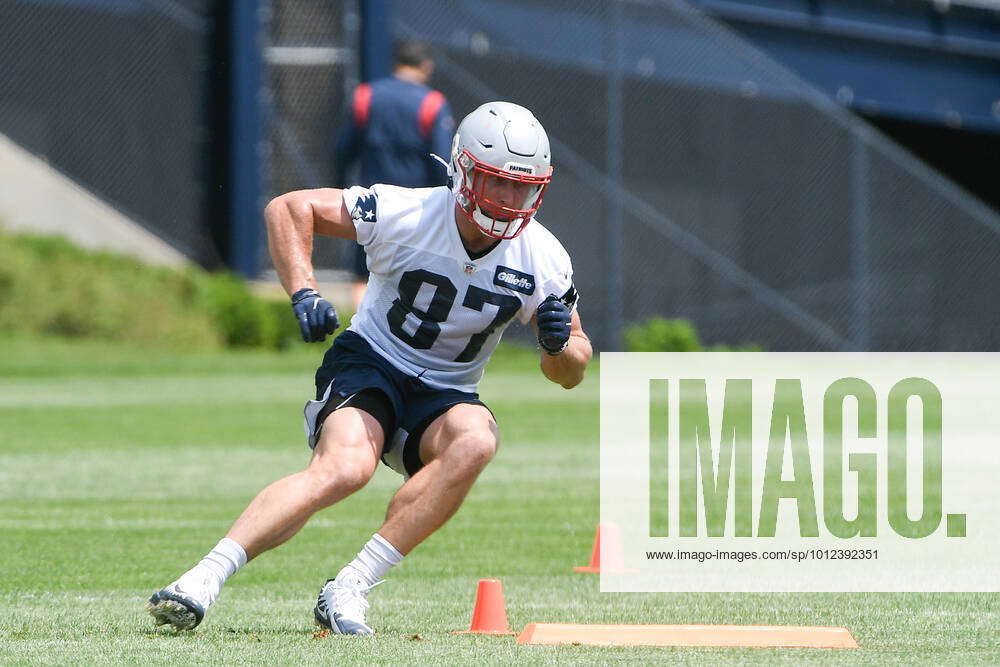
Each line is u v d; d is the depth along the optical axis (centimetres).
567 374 1788
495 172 1661
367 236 1741
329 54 9606
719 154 10512
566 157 9962
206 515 2886
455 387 1791
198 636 1616
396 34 9888
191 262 9562
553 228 9888
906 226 10344
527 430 4841
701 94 10556
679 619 1833
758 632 1585
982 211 10375
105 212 9481
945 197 10356
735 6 12962
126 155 9644
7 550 2430
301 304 1683
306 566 2303
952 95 14462
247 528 1638
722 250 10312
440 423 1745
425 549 2489
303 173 9619
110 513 2911
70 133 9600
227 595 2027
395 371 1770
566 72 10231
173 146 9619
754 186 10431
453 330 1756
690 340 9412
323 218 1738
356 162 4428
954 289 10319
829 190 10344
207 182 9631
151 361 7706
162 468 3697
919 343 10288
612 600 2002
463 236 1733
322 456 1686
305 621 1791
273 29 9594
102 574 2192
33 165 9350
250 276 9531
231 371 7444
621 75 10375
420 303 1750
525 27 10169
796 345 10162
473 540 2592
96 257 8862
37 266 8488
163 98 9625
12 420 4966
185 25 9612
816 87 13650
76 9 9600
